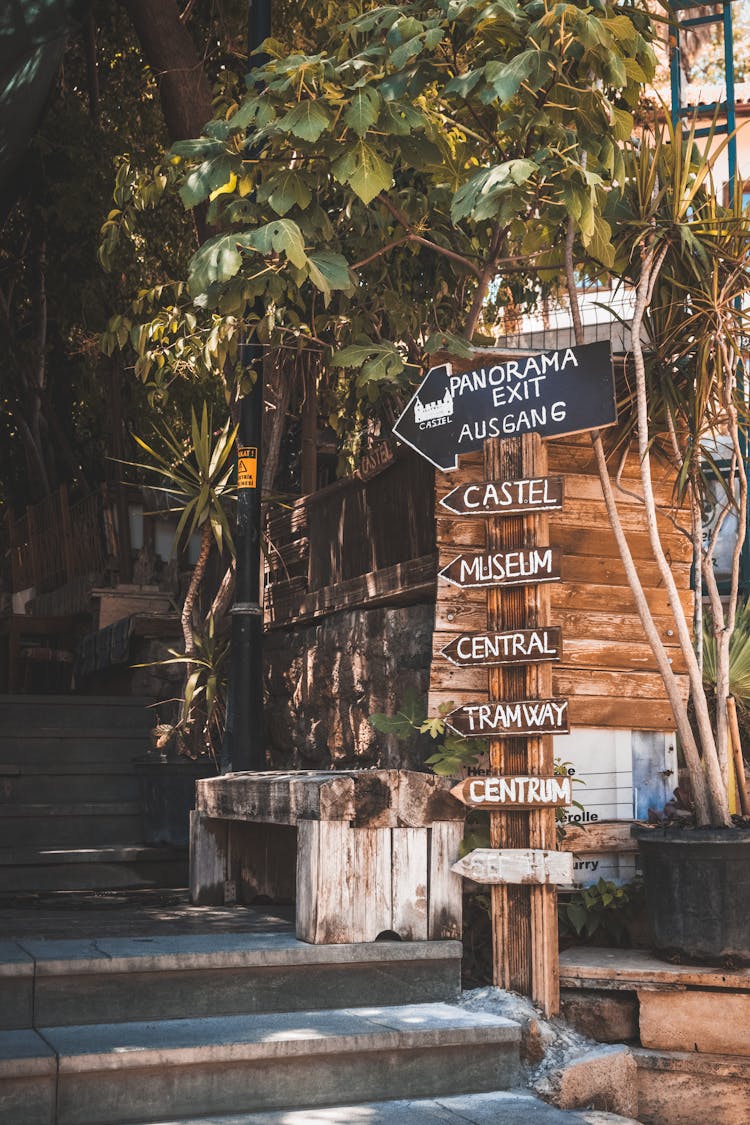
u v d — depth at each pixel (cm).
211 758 651
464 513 443
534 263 657
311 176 464
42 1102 326
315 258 470
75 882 609
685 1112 395
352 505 615
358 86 438
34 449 1408
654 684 502
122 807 674
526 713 421
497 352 500
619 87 475
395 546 565
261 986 394
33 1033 357
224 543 784
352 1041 359
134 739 755
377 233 598
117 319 608
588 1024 415
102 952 386
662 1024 407
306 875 412
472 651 435
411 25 445
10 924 458
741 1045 398
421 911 420
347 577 617
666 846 415
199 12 962
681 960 414
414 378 560
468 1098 369
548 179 449
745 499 462
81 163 1104
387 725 480
